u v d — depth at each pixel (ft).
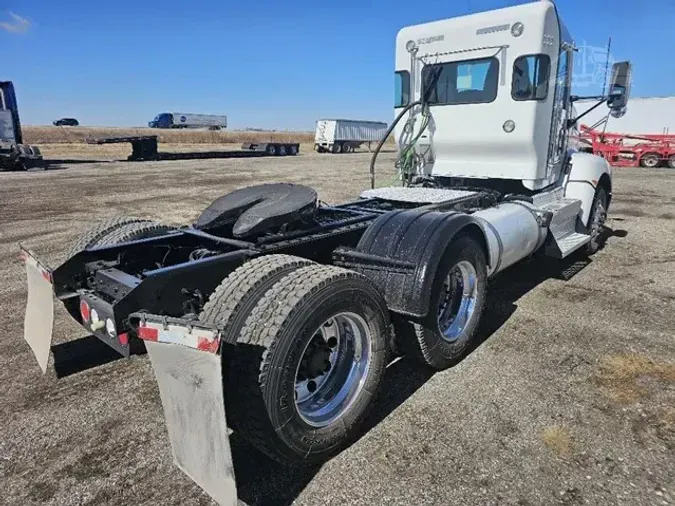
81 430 9.28
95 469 8.21
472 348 12.53
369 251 10.81
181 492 7.66
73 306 10.88
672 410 9.64
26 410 9.95
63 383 11.02
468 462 8.21
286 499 7.52
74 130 194.80
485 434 8.96
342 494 7.58
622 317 14.39
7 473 8.14
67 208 35.63
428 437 8.91
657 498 7.35
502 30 16.43
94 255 10.68
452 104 17.99
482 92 17.30
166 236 11.43
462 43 17.33
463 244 11.31
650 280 17.87
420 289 10.06
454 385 10.74
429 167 19.43
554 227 17.52
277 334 7.34
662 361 11.64
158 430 9.27
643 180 51.93
